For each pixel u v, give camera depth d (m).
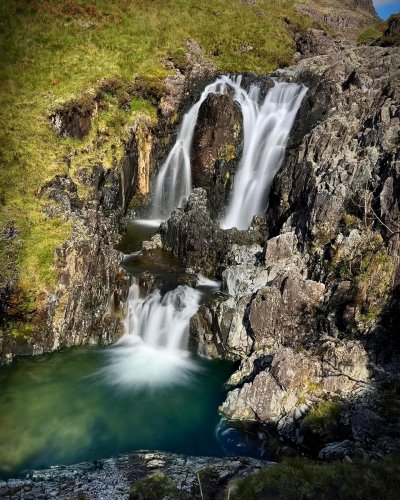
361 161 19.58
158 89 29.25
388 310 15.64
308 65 32.59
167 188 29.84
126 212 28.42
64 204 20.94
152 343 19.22
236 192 28.41
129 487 10.84
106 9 35.75
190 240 22.08
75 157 24.20
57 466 12.16
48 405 15.20
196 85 31.47
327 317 16.25
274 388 14.31
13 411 14.79
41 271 17.88
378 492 9.59
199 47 35.25
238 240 22.28
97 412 14.93
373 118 22.12
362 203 18.53
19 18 31.61
